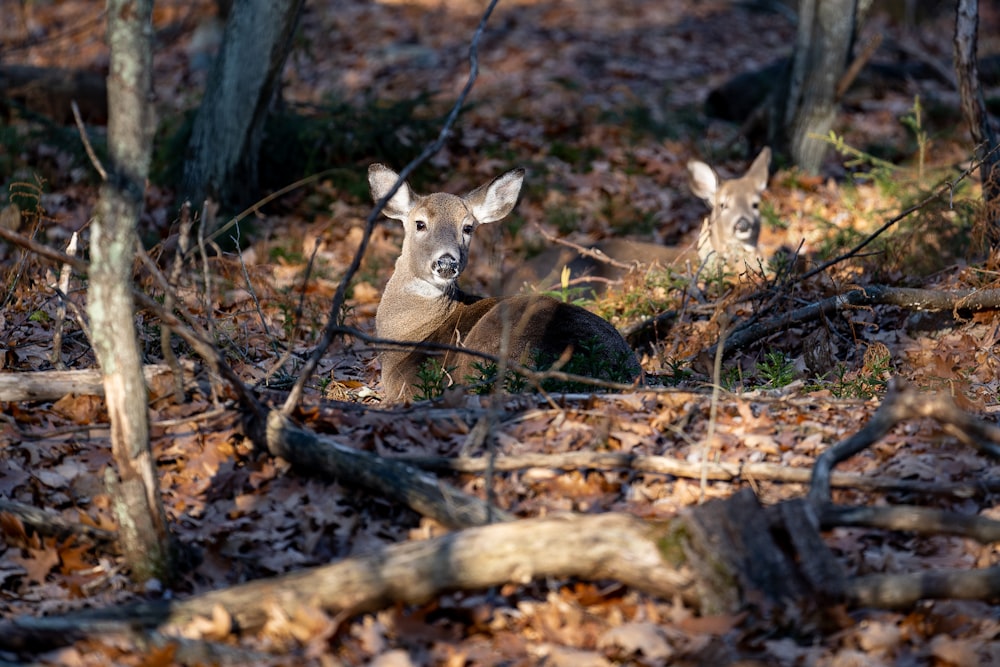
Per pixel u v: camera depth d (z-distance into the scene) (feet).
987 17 125.59
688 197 71.87
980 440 25.96
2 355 36.27
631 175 74.43
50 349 38.29
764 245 62.69
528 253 63.00
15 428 29.53
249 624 23.00
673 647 22.08
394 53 104.06
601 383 30.12
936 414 25.16
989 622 22.75
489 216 43.39
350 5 121.19
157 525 25.12
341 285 28.96
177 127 78.28
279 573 25.70
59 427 30.91
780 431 30.19
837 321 43.24
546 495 27.22
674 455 28.84
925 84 96.89
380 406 33.24
